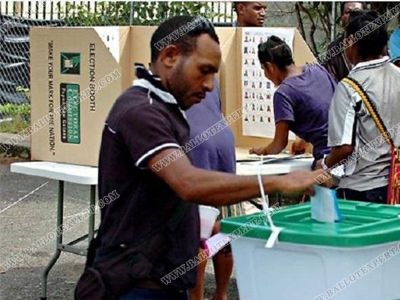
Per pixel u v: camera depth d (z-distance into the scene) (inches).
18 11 414.6
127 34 212.4
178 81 106.7
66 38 188.4
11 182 336.5
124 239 107.8
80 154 190.7
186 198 101.3
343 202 126.5
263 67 195.0
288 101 187.9
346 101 164.2
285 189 103.1
